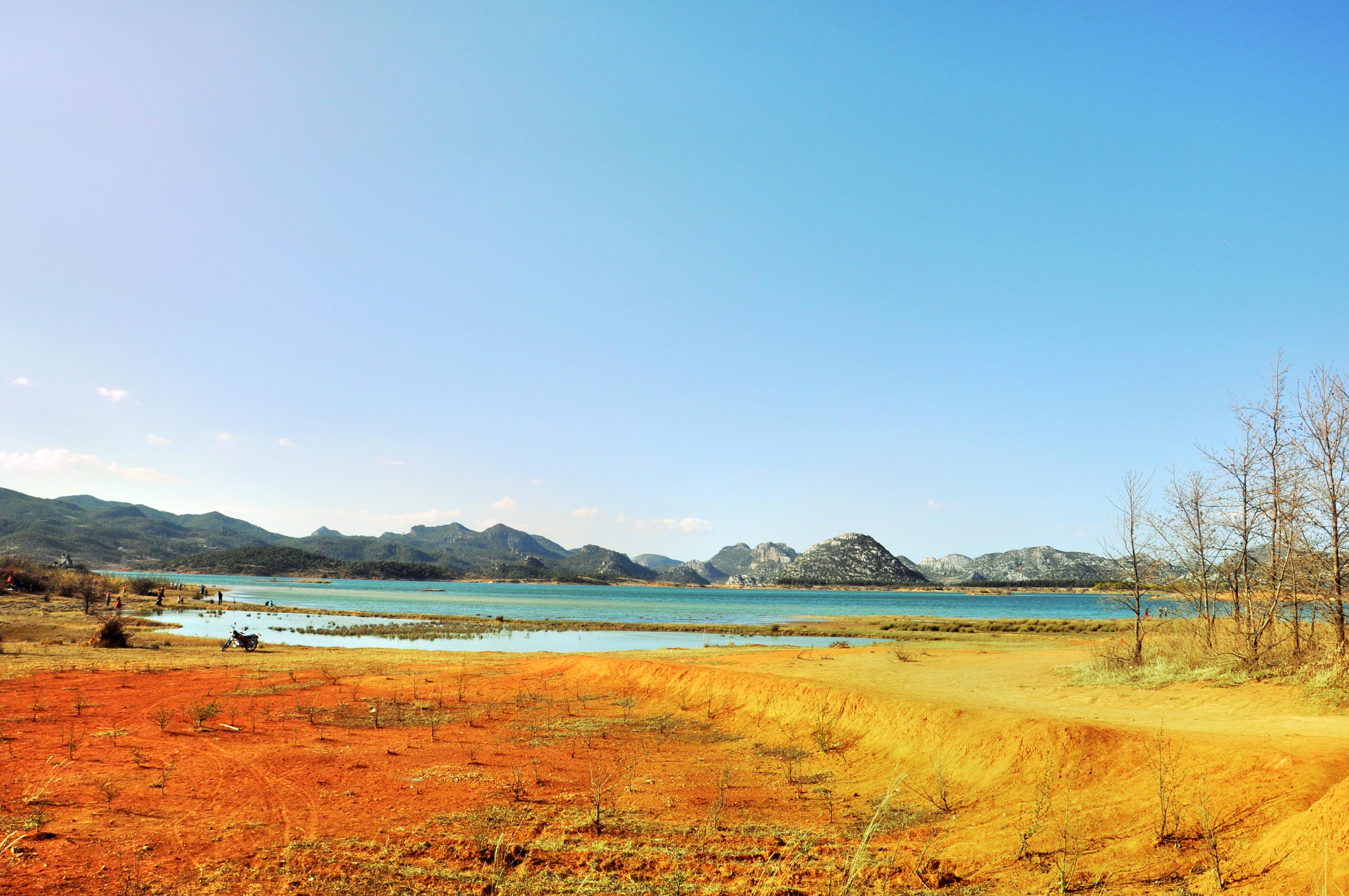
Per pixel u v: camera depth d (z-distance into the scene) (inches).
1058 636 2175.2
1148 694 769.6
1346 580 789.9
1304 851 333.7
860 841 470.9
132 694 956.6
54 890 361.4
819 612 5034.5
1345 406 808.3
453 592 7623.0
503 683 1131.3
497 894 384.5
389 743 729.6
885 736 699.4
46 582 3361.2
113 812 487.2
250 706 904.9
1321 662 728.3
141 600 3570.4
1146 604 1011.9
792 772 654.5
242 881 386.0
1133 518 1009.5
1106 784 494.9
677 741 779.4
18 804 490.0
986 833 470.9
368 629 2497.5
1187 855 382.9
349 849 441.4
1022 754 562.6
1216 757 470.6
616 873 418.9
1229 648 870.4
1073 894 365.4
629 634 2571.4
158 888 372.8
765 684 908.0
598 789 575.2
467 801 549.3
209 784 563.8
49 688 978.1
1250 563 919.0
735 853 450.6
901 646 1611.7
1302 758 430.6
